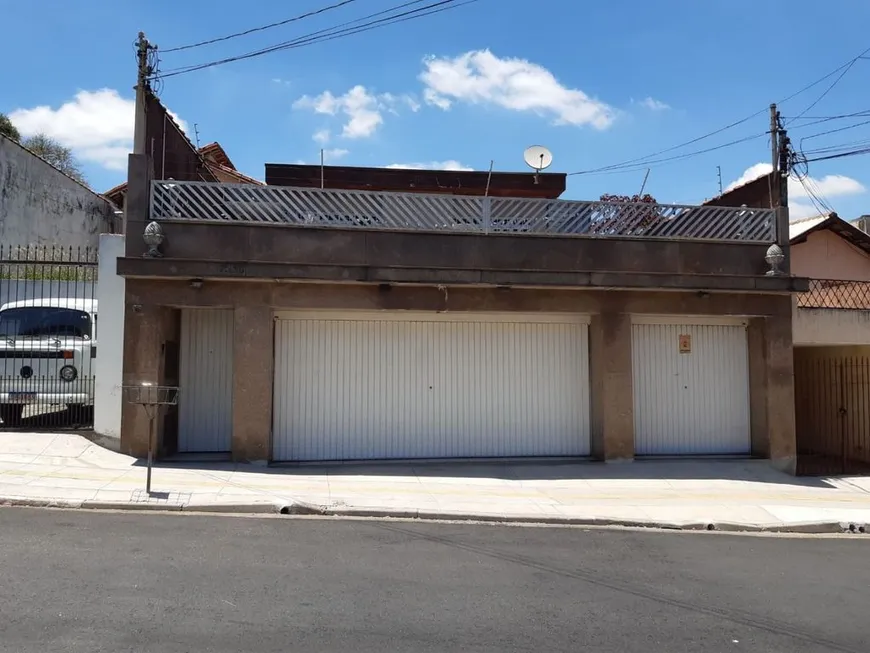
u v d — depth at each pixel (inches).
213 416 491.2
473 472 470.0
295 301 468.4
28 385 466.0
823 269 727.1
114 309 466.9
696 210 526.6
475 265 487.8
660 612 227.0
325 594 228.2
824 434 685.9
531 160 613.3
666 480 469.4
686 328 545.3
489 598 233.0
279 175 676.7
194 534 300.8
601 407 510.6
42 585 222.7
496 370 515.2
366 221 482.3
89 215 1040.2
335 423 492.1
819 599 247.6
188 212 465.4
